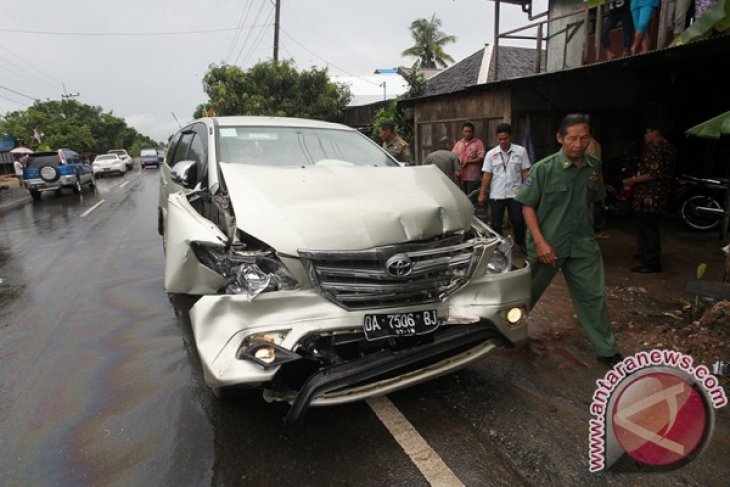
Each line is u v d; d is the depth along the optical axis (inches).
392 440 107.6
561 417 115.2
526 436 108.3
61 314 189.5
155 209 487.2
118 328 173.5
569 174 128.4
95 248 308.8
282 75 796.6
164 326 174.1
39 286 228.7
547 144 349.4
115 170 1143.0
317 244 100.2
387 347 103.6
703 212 288.7
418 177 132.4
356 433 110.2
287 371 102.3
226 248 104.8
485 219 272.7
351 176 127.6
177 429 113.2
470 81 575.2
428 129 426.3
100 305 198.1
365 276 101.0
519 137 339.0
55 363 147.7
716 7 130.7
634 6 317.4
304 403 96.3
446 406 120.4
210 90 792.9
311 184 120.2
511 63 586.6
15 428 115.2
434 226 110.7
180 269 110.3
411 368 108.2
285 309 98.5
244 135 161.5
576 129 124.0
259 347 95.1
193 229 110.3
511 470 97.8
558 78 291.6
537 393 125.8
